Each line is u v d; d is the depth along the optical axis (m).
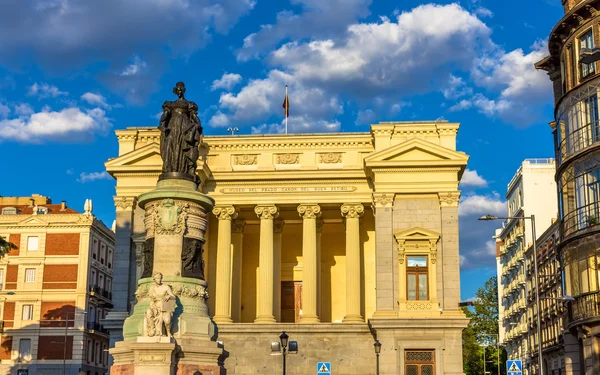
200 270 30.97
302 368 60.22
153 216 30.97
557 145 59.31
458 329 58.97
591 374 50.50
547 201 101.31
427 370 58.72
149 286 29.53
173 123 32.41
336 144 65.75
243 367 60.53
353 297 62.38
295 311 69.56
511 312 110.81
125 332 29.52
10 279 94.44
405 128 63.84
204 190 64.88
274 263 65.75
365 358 60.19
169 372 27.28
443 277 60.59
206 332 29.27
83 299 93.69
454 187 61.91
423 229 61.28
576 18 54.31
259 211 64.31
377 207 62.06
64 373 87.44
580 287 51.91
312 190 64.31
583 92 53.25
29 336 92.81
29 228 95.56
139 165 63.38
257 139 66.06
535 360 94.25
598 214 50.75
